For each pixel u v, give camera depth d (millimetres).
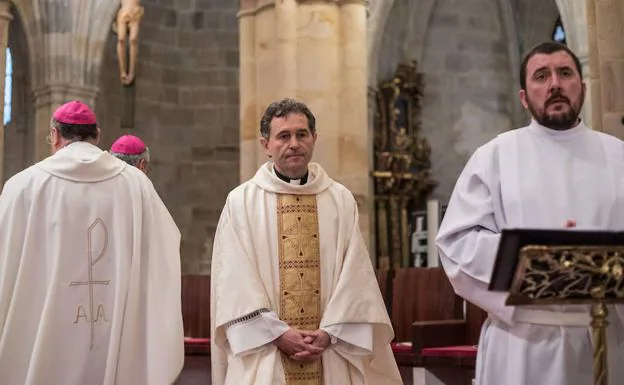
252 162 11117
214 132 19391
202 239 19172
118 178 5023
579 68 4180
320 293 4664
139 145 7375
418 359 6973
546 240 3293
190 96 19406
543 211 4090
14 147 18672
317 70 10859
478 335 7258
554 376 3910
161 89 19094
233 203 4789
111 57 18469
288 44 10812
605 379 3449
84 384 4812
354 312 4531
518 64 19797
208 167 19344
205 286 8938
